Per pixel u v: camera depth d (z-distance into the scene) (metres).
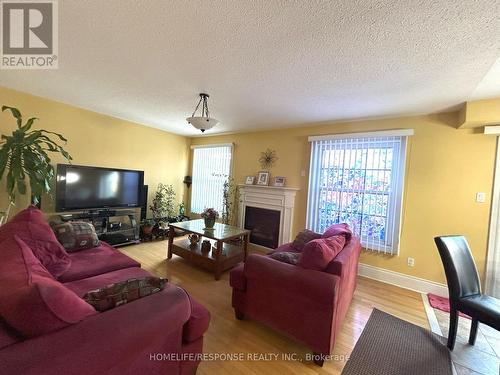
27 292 0.76
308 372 1.56
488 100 2.36
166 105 3.21
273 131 4.21
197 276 2.94
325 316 1.59
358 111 2.98
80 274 1.80
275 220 4.09
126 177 3.97
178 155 5.24
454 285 1.83
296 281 1.67
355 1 1.22
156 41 1.71
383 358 1.71
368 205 3.19
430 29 1.40
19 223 1.72
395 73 1.97
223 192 4.74
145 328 0.94
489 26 1.34
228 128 4.39
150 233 4.24
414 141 2.95
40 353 0.70
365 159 3.21
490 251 2.54
